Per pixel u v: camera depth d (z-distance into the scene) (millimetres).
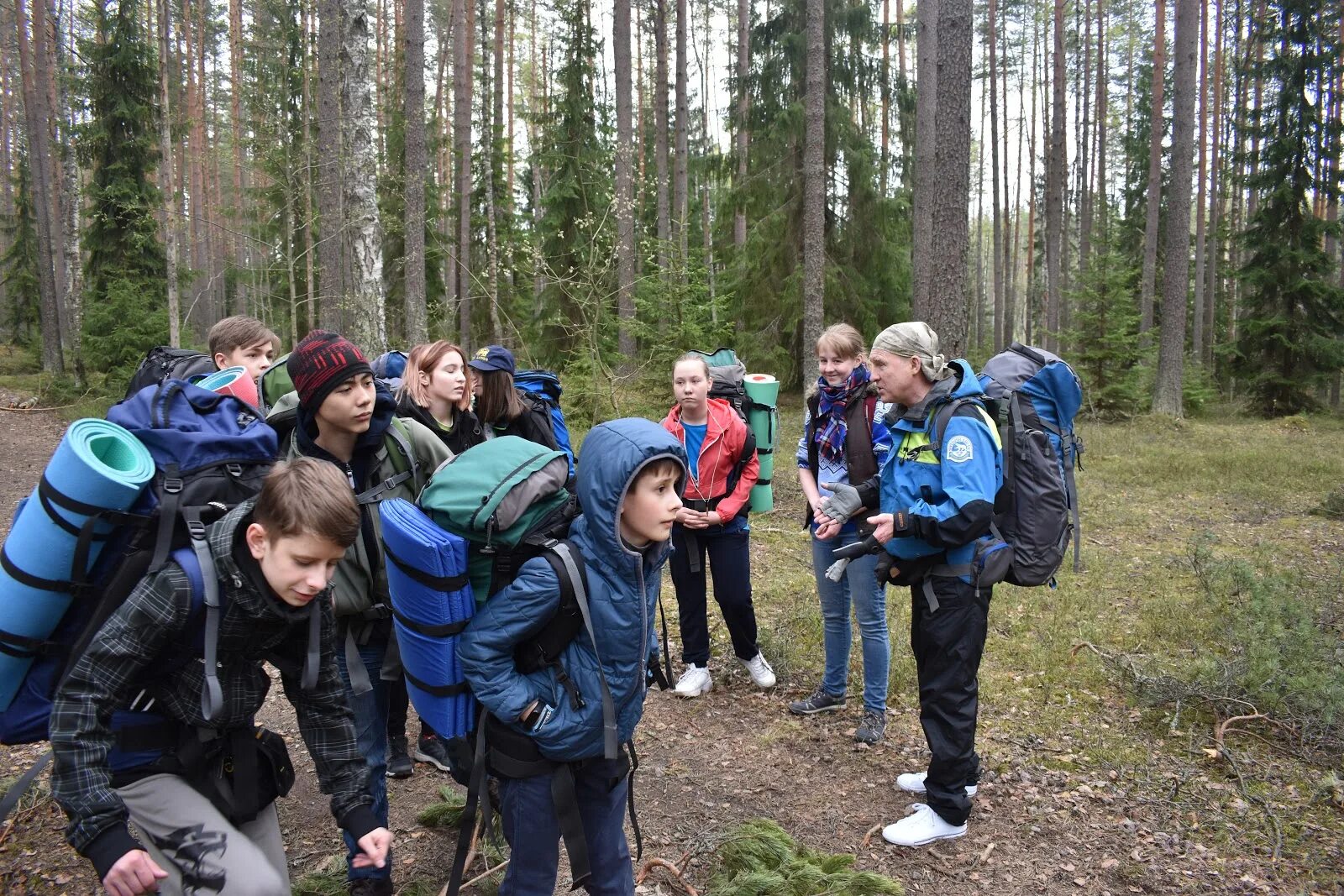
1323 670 4461
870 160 17078
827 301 16875
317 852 3182
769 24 17547
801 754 4090
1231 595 6102
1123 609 6258
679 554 4586
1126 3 36375
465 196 19594
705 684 4766
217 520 1944
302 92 20750
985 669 5184
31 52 24656
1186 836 3387
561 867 3135
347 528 1817
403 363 4266
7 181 34375
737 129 19141
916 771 3898
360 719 2762
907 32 24594
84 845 1723
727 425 4375
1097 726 4402
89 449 1874
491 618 2059
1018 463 3258
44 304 21766
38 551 1844
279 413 2768
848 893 2826
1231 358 21469
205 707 1837
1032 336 18500
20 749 3957
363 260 9875
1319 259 20312
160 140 21688
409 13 11281
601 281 12414
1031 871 3166
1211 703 4582
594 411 11688
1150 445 13906
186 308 23297
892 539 3236
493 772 2156
